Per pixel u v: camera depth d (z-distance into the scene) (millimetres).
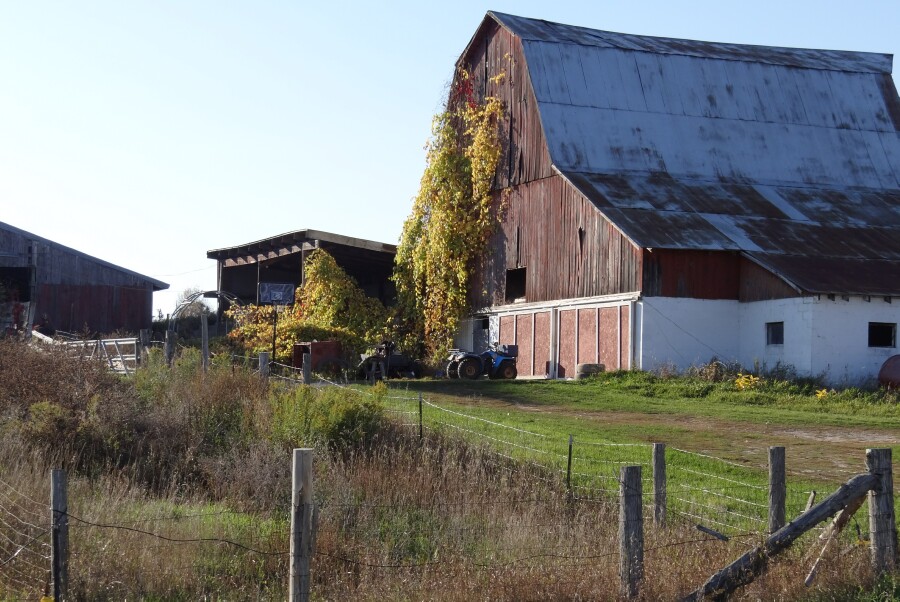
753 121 47375
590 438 23094
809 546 12930
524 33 46500
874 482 12062
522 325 44125
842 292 34281
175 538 13062
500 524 14133
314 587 12117
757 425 26922
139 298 55781
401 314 49438
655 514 14094
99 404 19969
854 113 49219
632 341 37312
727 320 37688
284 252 51688
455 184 48094
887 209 44031
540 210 43688
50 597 11148
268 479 16250
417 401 27578
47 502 13977
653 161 44594
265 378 23672
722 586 11445
